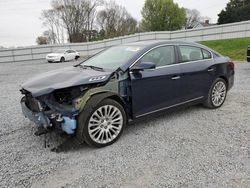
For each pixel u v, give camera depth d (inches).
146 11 2090.3
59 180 105.3
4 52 1067.9
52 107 130.3
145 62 148.8
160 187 99.0
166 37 995.9
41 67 682.8
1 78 449.4
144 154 126.1
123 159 121.7
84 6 2171.5
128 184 101.6
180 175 106.8
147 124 168.4
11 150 132.9
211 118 177.9
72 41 2191.2
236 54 637.3
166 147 133.2
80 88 132.4
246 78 333.7
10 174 109.7
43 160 122.0
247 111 191.9
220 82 201.0
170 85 163.3
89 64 169.6
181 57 173.0
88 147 135.8
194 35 927.7
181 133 151.9
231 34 839.1
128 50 164.1
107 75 137.9
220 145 134.0
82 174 109.4
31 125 171.2
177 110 179.8
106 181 104.0
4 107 222.8
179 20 2048.5
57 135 150.1
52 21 2246.6
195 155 123.7
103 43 1151.6
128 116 148.9
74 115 126.9
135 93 146.5
